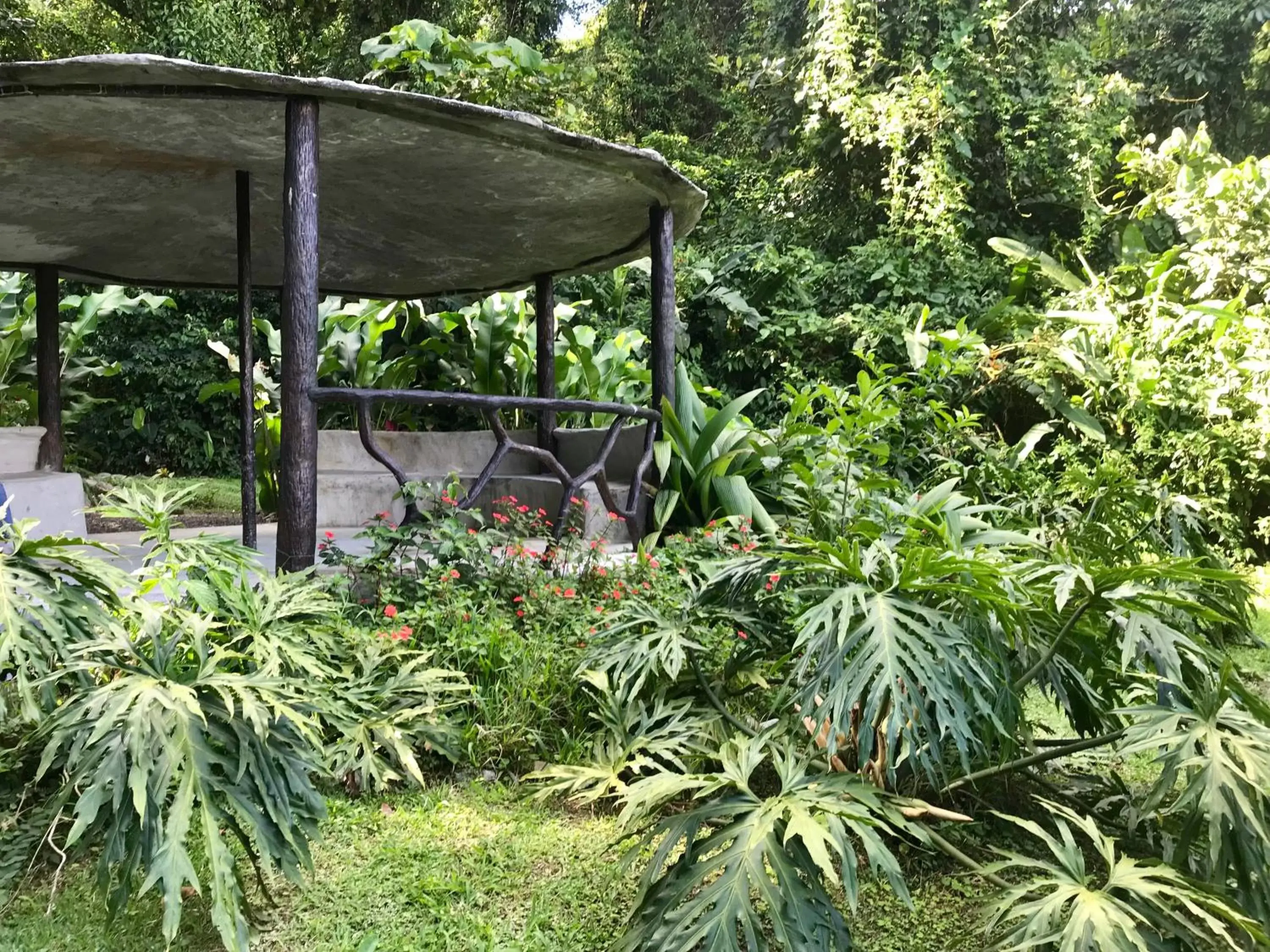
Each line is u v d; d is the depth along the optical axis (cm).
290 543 304
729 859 150
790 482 470
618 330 802
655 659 218
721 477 453
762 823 156
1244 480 585
